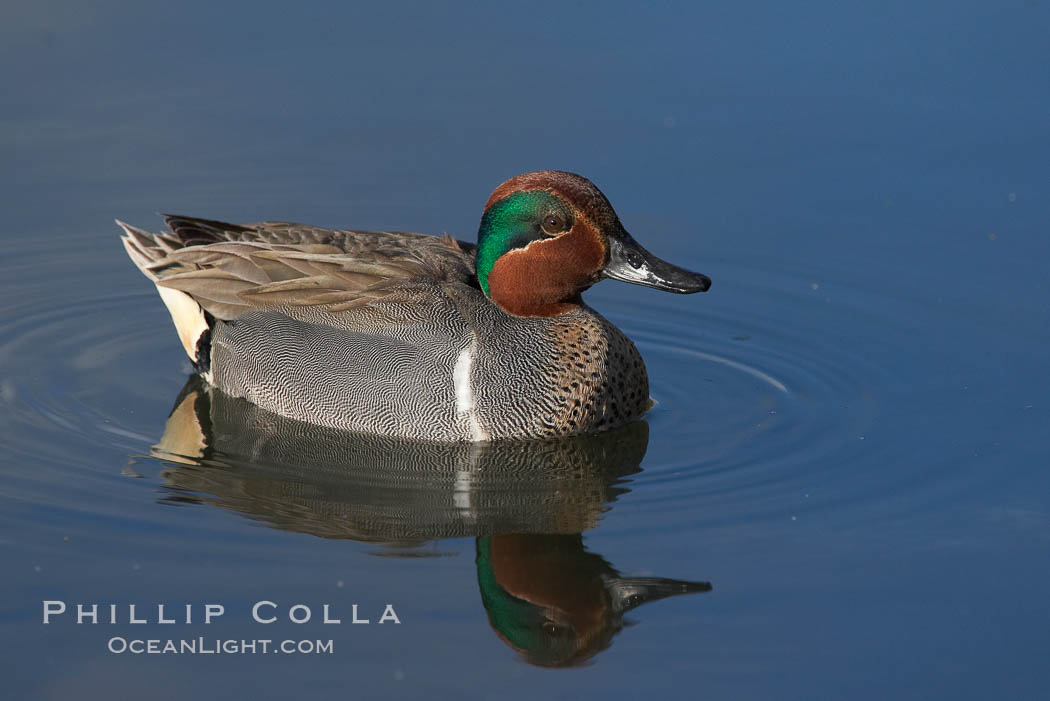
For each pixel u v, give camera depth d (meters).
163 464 12.55
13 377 14.23
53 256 16.67
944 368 14.38
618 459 12.83
